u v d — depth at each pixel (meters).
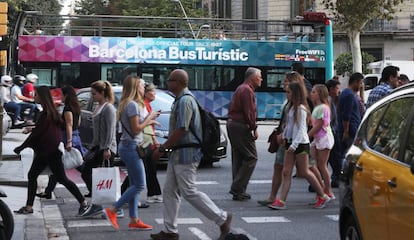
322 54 38.78
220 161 20.20
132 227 10.75
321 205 12.70
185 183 9.39
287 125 12.45
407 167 6.42
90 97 19.38
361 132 8.11
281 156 12.77
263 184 15.90
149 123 10.50
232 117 13.41
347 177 7.84
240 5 75.88
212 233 10.59
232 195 14.12
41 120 11.46
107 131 11.70
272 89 38.38
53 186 13.30
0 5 18.58
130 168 10.46
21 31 35.59
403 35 64.56
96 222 11.36
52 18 36.44
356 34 43.44
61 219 11.48
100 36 36.38
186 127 9.30
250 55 38.09
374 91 14.12
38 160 11.60
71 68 35.41
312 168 13.07
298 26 39.00
